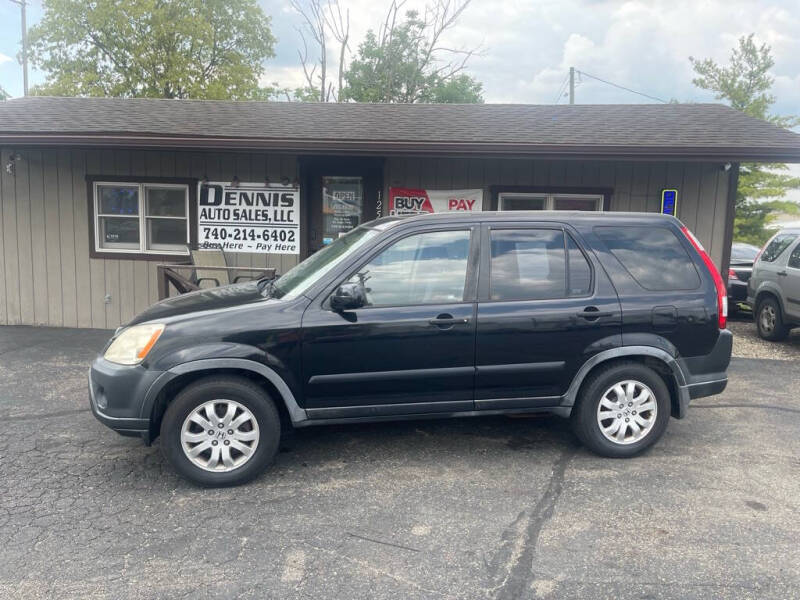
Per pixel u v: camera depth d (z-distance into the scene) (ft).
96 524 11.29
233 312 12.96
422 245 13.70
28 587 9.30
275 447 13.08
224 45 89.56
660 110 31.63
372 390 13.38
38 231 29.19
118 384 12.47
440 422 17.01
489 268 13.76
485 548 10.53
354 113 31.35
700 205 27.68
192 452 12.73
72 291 29.50
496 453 14.80
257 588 9.35
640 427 14.34
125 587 9.34
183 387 13.12
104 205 29.30
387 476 13.47
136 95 84.28
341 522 11.43
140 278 29.30
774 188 49.80
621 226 14.44
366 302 13.32
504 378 13.69
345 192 29.25
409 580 9.59
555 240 14.11
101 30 80.84
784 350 27.09
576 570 9.87
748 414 17.81
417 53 86.84
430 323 13.24
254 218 29.01
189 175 28.81
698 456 14.64
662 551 10.43
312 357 12.98
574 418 14.44
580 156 24.68
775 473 13.67
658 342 13.96
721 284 14.55
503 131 27.32
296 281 14.39
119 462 14.17
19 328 29.19
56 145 25.59
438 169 28.48
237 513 11.75
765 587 9.41
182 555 10.26
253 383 12.93
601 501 12.29
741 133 26.40
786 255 28.07
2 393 19.22
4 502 12.14
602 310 13.76
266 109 32.24
